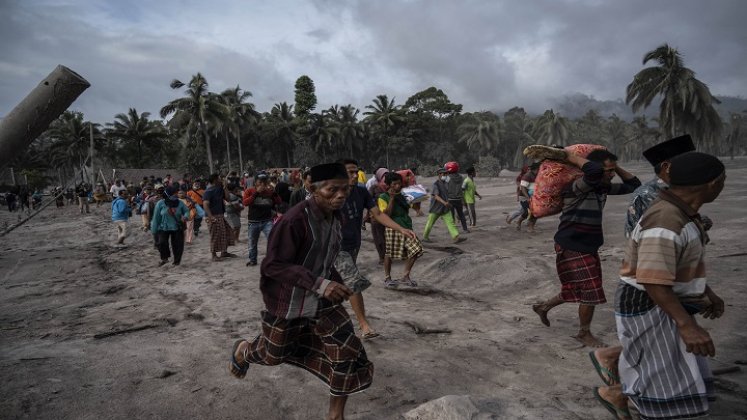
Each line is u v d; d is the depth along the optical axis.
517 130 107.25
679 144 2.77
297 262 2.68
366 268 8.05
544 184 4.53
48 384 3.71
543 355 4.11
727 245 8.29
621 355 2.48
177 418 3.18
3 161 3.12
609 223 11.77
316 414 3.20
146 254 11.28
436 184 10.20
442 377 3.73
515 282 6.65
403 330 4.92
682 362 2.34
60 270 9.63
